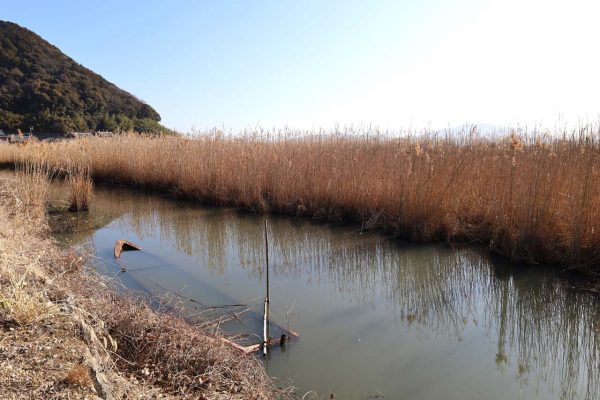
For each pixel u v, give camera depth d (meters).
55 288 3.78
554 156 6.50
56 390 2.34
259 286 5.74
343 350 3.99
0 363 2.50
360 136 10.85
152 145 15.30
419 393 3.33
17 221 6.96
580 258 5.71
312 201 9.58
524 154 7.17
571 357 3.96
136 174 14.73
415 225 7.46
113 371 2.92
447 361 3.84
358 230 8.34
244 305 5.00
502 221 6.61
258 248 7.63
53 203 11.50
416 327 4.53
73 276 4.64
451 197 7.38
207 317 4.58
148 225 9.52
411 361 3.82
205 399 2.81
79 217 10.27
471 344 4.17
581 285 5.35
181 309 4.50
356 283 5.88
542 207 6.04
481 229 7.17
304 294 5.46
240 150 11.94
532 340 4.28
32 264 4.00
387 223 8.13
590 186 5.71
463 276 5.99
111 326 3.66
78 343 2.88
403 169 8.21
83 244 7.77
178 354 3.26
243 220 9.58
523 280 5.67
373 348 4.05
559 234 6.09
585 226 5.69
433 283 5.82
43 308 3.18
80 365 2.59
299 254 7.17
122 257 6.99
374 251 7.09
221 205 11.28
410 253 6.92
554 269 5.89
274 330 4.35
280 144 11.57
